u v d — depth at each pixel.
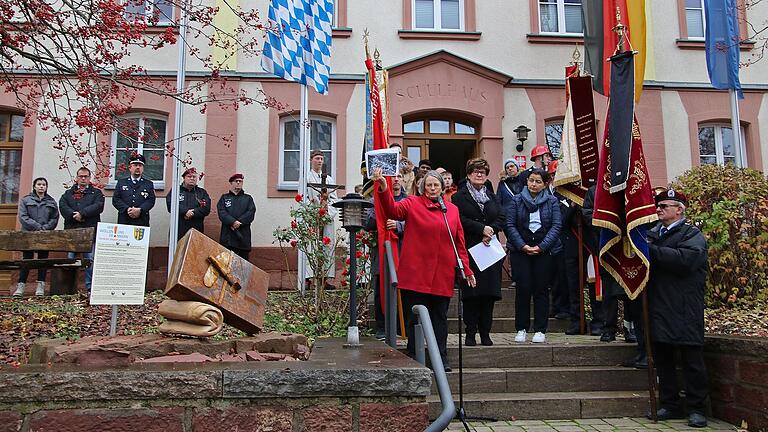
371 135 7.43
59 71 7.33
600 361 6.21
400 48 12.09
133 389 2.93
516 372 5.83
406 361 3.45
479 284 6.05
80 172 9.84
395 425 3.06
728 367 5.38
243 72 11.63
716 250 8.45
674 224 5.50
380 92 7.61
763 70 12.71
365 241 7.19
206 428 2.95
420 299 5.35
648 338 5.40
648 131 12.18
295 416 3.02
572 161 7.25
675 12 12.73
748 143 12.52
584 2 10.96
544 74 12.34
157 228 11.07
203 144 11.41
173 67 11.57
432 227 5.34
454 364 6.05
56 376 2.91
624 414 5.52
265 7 11.84
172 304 4.02
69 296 8.53
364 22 12.10
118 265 4.09
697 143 12.27
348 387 3.05
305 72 9.17
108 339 3.98
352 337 4.73
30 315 7.02
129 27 6.47
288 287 11.02
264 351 4.07
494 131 11.95
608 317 6.63
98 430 2.90
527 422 5.34
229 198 10.23
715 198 8.76
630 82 5.66
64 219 9.87
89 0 6.59
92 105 6.65
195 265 3.98
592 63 10.77
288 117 11.84
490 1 12.46
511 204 6.72
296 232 7.57
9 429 2.86
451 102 11.84
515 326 7.05
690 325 5.15
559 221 6.55
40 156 11.20
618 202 5.64
